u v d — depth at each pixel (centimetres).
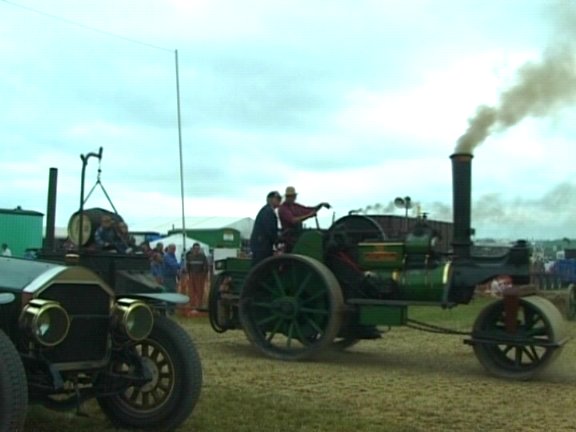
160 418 484
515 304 751
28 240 1842
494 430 518
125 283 531
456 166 799
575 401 629
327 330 834
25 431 486
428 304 810
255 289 901
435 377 746
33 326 415
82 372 463
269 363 823
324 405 583
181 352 483
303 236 895
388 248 848
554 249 2191
